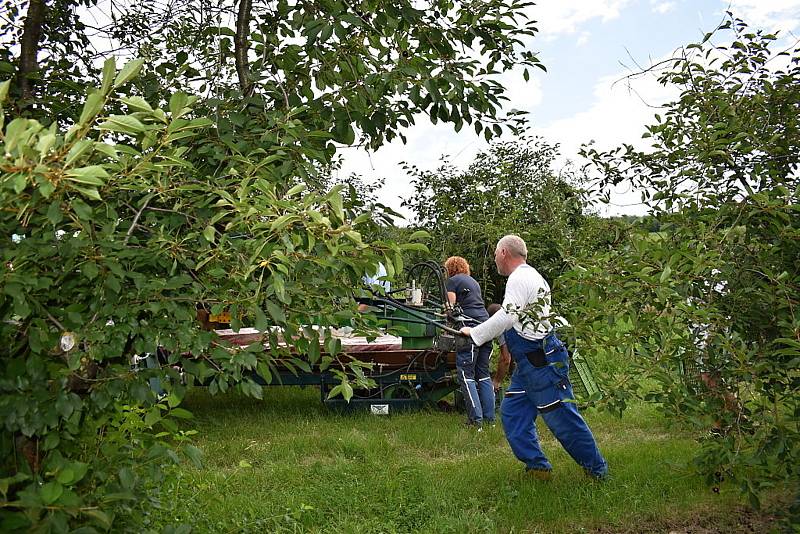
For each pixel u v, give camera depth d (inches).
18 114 124.3
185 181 106.7
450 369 337.4
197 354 96.9
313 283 102.2
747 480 151.6
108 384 96.2
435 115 152.1
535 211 441.4
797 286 143.7
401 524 188.2
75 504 76.7
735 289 150.7
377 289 109.0
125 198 106.3
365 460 250.1
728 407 150.2
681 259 143.9
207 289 100.0
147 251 97.7
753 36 164.1
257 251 88.5
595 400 157.4
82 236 90.7
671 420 160.1
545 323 171.9
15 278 80.0
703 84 168.9
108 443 109.0
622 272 147.4
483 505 203.2
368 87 141.3
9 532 77.0
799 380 142.3
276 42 147.8
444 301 257.9
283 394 385.1
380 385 339.0
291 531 173.8
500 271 228.4
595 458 214.7
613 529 188.7
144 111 83.3
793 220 150.1
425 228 453.4
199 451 113.5
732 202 153.5
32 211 85.0
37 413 87.1
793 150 162.7
